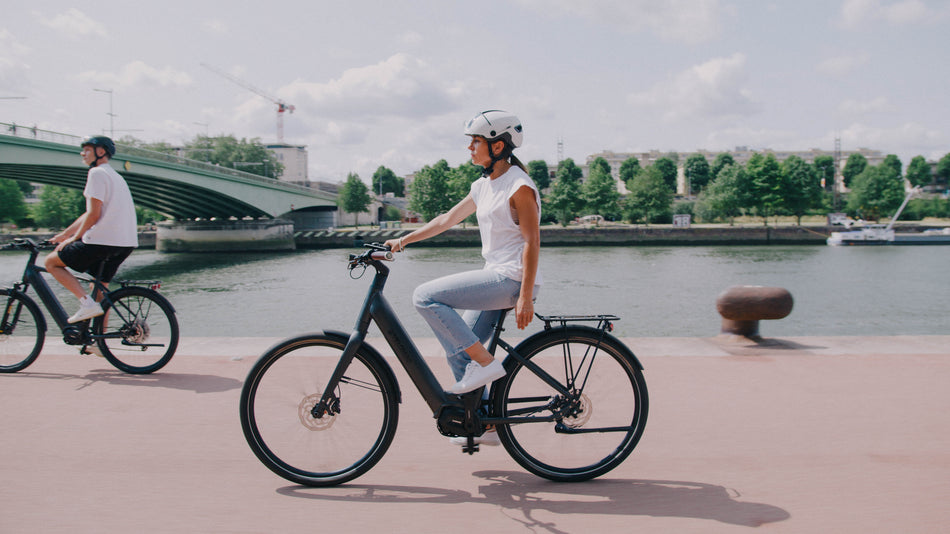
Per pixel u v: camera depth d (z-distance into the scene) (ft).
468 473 8.82
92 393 12.44
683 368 14.29
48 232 277.03
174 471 8.84
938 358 15.03
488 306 8.08
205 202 199.72
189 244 220.02
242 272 141.59
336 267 151.02
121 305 14.03
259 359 8.20
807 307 86.38
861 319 77.92
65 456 9.36
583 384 8.46
